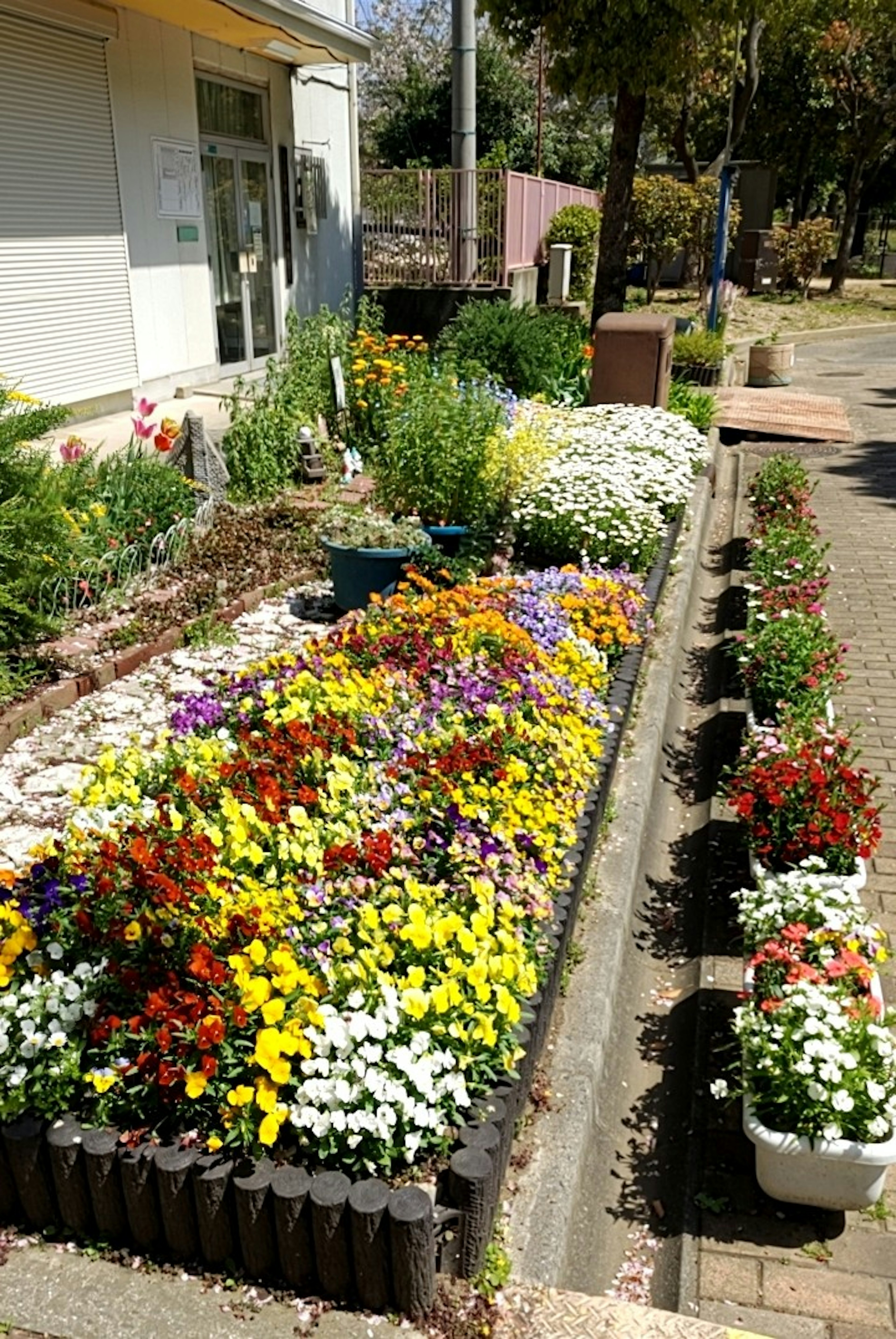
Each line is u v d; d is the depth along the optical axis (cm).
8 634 483
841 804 383
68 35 919
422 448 668
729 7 1218
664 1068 340
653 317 987
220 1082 231
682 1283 261
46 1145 231
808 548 703
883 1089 262
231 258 1248
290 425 810
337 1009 242
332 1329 215
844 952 299
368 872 292
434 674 425
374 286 1612
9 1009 244
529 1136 275
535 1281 232
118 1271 229
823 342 2205
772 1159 271
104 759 344
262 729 375
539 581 557
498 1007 254
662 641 620
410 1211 210
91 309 986
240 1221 221
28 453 505
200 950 237
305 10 1082
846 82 2697
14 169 872
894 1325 250
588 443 777
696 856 454
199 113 1148
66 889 265
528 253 1778
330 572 626
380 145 2686
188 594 593
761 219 2667
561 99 1761
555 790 364
